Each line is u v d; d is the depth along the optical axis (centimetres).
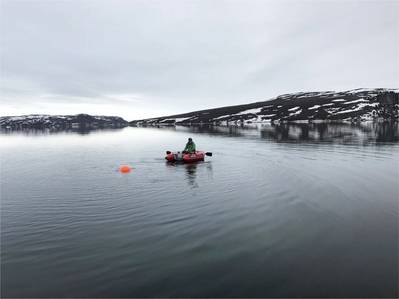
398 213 1126
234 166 2208
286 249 843
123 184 1680
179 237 933
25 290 676
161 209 1210
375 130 5722
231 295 646
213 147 3591
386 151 2773
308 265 757
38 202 1348
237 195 1403
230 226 1016
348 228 988
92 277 720
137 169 2152
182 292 657
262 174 1886
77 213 1184
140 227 1021
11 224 1073
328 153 2725
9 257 826
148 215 1141
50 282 704
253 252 827
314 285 676
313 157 2516
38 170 2217
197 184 1647
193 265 763
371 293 647
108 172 2072
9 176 1984
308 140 4022
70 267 767
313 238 913
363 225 1012
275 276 711
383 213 1127
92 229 1013
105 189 1566
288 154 2745
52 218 1130
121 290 668
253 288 668
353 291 654
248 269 742
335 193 1403
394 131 5397
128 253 834
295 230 975
